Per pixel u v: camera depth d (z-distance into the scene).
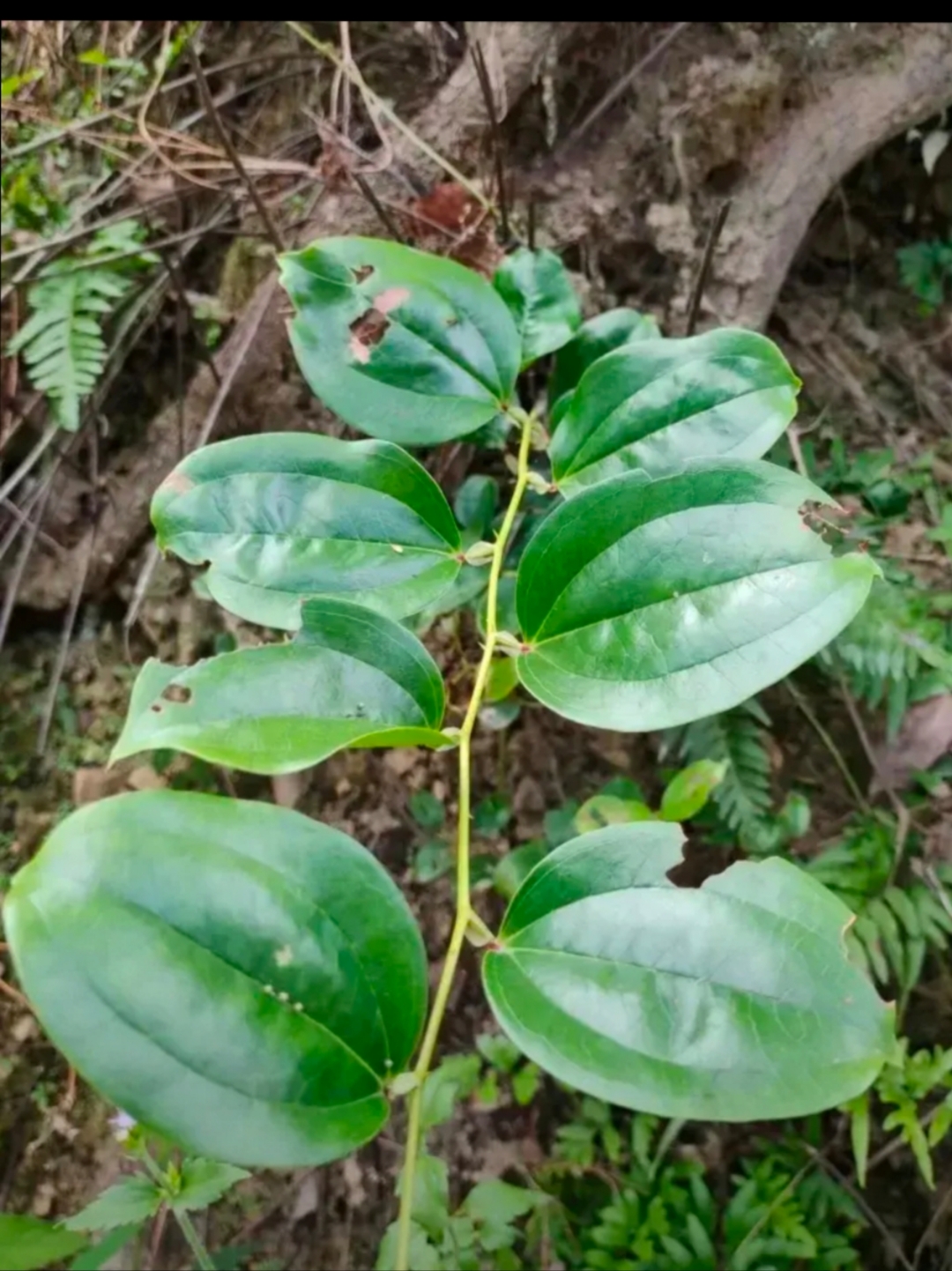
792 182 0.51
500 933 0.22
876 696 0.44
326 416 0.51
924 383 0.53
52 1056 0.45
